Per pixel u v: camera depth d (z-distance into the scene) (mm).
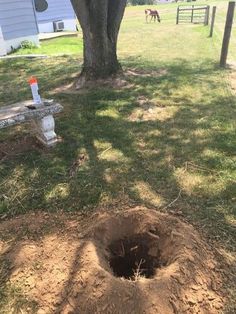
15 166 4512
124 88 7082
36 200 3896
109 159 4562
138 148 4801
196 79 7648
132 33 17031
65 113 5984
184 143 4867
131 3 48781
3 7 12359
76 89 7219
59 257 3070
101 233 3193
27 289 2852
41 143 5008
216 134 5059
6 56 11469
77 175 4250
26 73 8953
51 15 17656
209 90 6926
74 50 12797
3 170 4441
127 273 3258
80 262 2910
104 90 6965
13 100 6840
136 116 5801
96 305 2570
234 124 5344
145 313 2492
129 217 3305
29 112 4504
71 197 3893
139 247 3234
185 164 4379
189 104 6230
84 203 3785
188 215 3539
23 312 2693
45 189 4043
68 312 2615
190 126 5348
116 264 3230
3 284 2924
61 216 3633
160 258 3072
